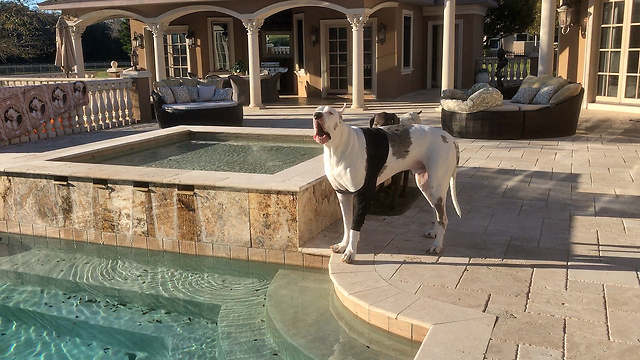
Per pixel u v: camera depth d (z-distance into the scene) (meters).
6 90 8.91
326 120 3.52
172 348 3.39
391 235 4.54
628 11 11.06
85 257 4.98
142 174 5.00
